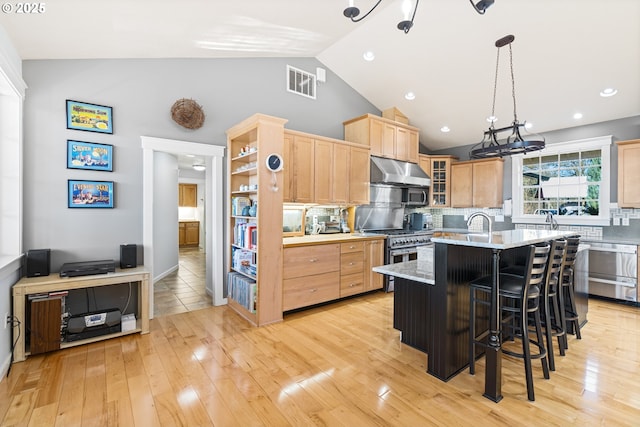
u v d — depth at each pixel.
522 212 5.51
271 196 3.27
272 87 4.29
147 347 2.69
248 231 3.46
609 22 3.04
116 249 3.21
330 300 3.94
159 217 5.36
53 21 2.26
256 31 3.27
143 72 3.34
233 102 3.95
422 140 6.51
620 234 4.42
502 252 2.81
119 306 3.24
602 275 4.11
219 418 1.79
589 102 4.24
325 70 4.89
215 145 3.82
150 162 3.37
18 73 2.56
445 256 2.18
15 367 2.32
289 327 3.19
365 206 5.20
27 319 2.60
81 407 1.87
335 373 2.29
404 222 6.09
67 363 2.39
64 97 2.93
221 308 3.77
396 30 3.78
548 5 3.03
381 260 4.52
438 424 1.75
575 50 3.46
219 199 3.88
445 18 3.46
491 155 3.38
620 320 3.42
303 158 3.93
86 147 3.04
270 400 1.96
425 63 4.27
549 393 2.05
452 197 6.16
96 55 3.01
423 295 2.63
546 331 2.37
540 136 4.77
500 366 1.98
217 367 2.36
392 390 2.08
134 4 2.25
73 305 3.03
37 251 2.64
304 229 4.47
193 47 3.33
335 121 5.03
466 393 2.05
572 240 2.72
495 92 4.47
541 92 4.26
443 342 2.20
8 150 2.65
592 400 1.97
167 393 2.02
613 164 4.49
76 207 3.00
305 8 2.92
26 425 1.71
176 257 6.30
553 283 2.47
